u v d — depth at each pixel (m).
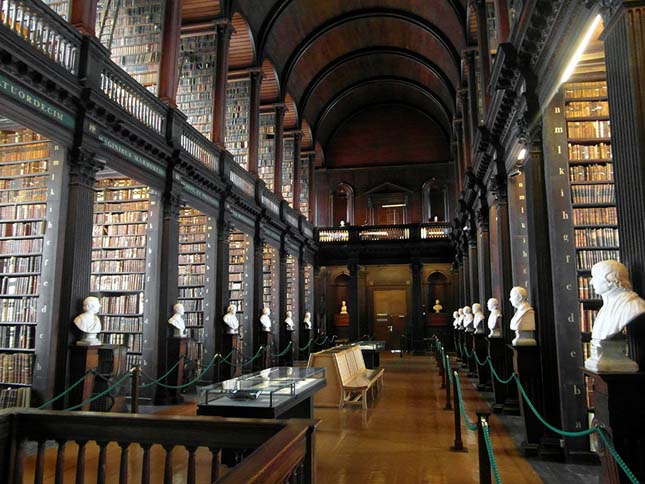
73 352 7.34
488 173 10.98
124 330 10.06
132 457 5.94
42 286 7.33
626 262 3.78
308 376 6.40
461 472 5.33
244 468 2.06
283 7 15.39
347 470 5.41
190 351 11.12
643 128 3.58
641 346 3.63
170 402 9.61
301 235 19.70
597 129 6.59
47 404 6.62
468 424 4.95
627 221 3.75
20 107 6.59
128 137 8.80
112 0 10.80
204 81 12.99
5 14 6.29
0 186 8.14
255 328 14.93
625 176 3.77
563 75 5.80
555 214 6.17
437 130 24.44
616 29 3.90
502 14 8.20
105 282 10.33
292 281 20.16
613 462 3.59
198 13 12.91
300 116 20.41
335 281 24.23
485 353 11.41
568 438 5.72
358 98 24.17
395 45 19.84
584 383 5.77
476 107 13.50
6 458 3.37
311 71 19.89
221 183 12.35
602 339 3.76
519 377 6.38
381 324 23.38
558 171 6.25
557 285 6.03
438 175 24.14
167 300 9.93
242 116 15.62
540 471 5.34
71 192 7.60
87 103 7.55
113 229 10.55
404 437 6.91
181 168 10.54
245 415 5.01
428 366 16.77
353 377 9.85
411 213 24.12
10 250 7.79
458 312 17.80
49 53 7.02
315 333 22.14
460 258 19.66
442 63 18.77
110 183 10.67
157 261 10.00
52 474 5.27
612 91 3.97
